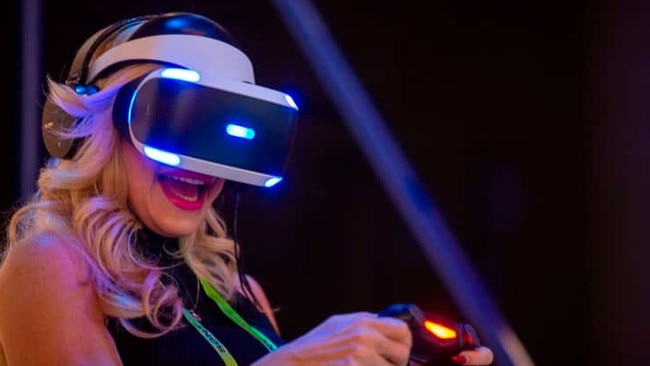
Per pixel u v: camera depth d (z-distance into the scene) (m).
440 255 3.30
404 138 3.30
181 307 1.22
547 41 3.38
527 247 3.32
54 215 1.17
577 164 3.34
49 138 1.21
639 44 3.28
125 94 1.16
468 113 3.33
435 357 1.04
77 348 1.08
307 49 3.16
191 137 1.13
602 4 3.34
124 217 1.18
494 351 3.23
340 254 3.26
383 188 3.29
